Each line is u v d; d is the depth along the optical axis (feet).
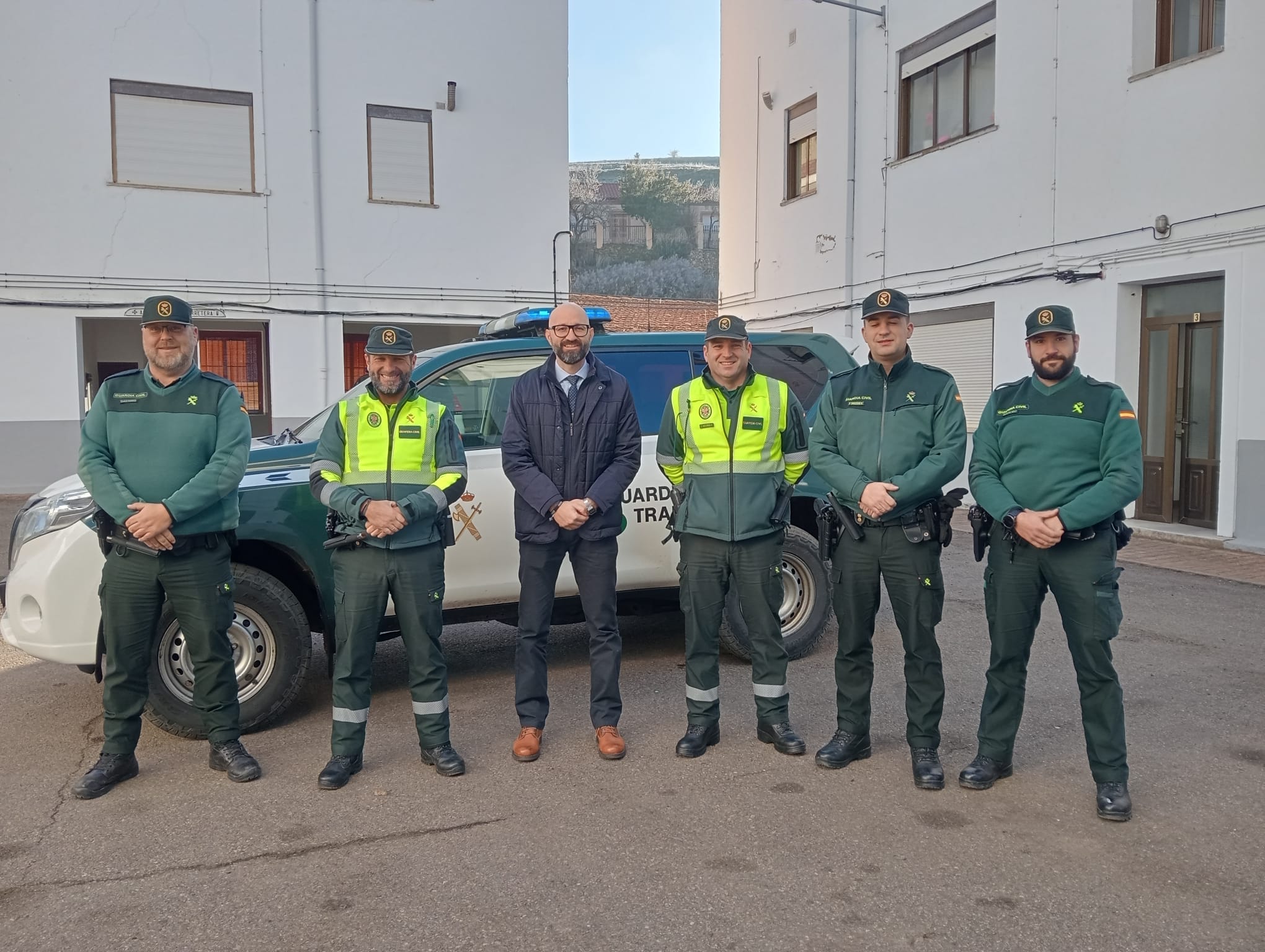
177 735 15.16
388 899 10.03
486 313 52.90
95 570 14.70
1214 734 14.71
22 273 45.91
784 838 11.37
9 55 44.80
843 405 13.60
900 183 45.01
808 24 50.78
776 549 14.24
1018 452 12.42
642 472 18.19
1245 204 30.42
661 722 15.70
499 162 52.49
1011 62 38.63
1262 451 30.40
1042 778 13.16
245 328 50.80
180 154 47.52
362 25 49.73
